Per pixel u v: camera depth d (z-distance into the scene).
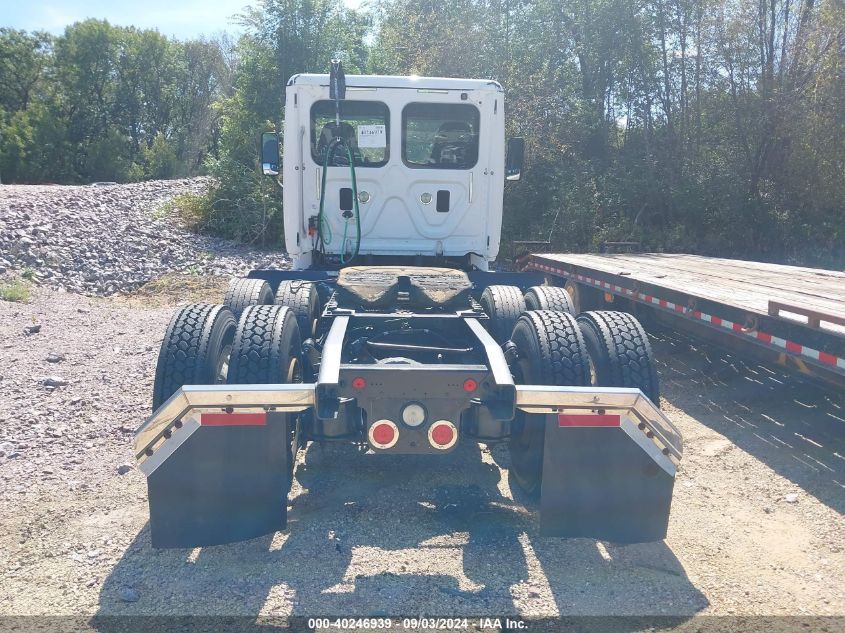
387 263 6.43
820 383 5.22
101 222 14.30
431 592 3.29
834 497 4.29
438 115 6.22
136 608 3.14
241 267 13.09
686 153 16.52
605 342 4.20
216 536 3.50
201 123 44.44
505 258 15.05
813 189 15.48
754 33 15.72
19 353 7.17
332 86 5.92
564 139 16.38
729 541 3.80
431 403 3.46
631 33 16.81
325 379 3.39
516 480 4.30
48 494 4.22
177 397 3.36
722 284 6.36
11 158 41.25
